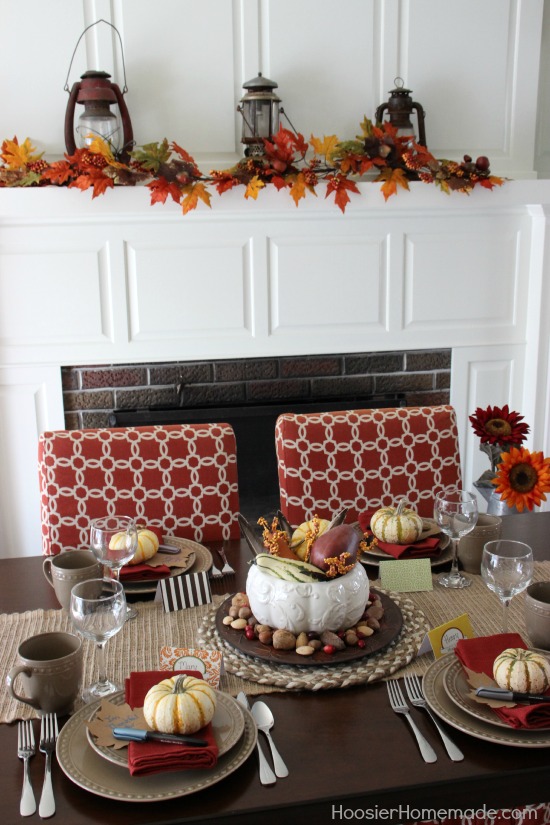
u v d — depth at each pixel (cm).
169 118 274
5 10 259
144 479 173
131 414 286
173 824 87
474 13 280
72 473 170
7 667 116
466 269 292
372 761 95
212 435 176
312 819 90
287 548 125
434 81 284
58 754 94
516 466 149
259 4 269
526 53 286
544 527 169
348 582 117
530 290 297
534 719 97
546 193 280
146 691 101
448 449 185
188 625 128
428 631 119
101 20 263
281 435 181
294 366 293
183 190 254
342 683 108
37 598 139
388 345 294
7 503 286
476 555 144
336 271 285
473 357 301
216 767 92
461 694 104
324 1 272
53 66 265
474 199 278
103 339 279
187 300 280
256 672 111
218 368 290
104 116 254
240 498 304
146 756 90
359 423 182
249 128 267
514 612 131
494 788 93
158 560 146
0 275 269
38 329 275
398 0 275
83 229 269
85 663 117
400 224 284
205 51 270
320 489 180
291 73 276
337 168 266
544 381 301
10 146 253
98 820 87
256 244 279
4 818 87
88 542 170
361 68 279
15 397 279
